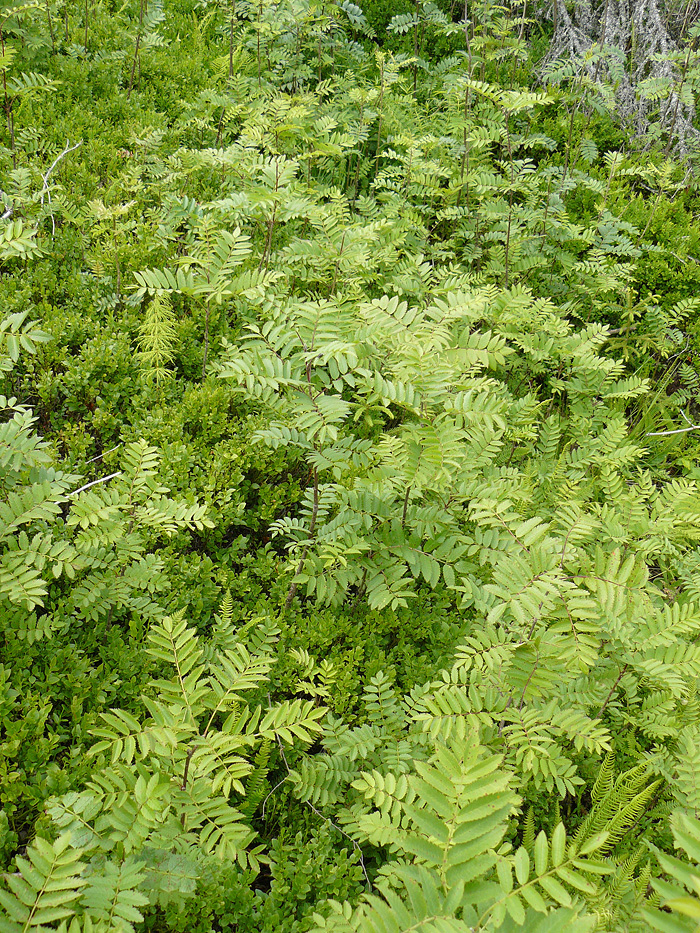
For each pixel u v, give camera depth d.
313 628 3.35
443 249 6.52
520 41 7.94
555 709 2.70
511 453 4.77
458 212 6.13
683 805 2.87
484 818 1.38
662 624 3.01
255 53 8.03
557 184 6.79
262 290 3.33
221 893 2.31
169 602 3.20
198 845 2.25
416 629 3.57
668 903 1.02
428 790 1.41
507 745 2.74
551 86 8.43
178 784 2.22
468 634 3.56
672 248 7.41
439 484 3.48
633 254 6.45
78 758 2.57
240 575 3.50
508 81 8.57
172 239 5.14
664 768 3.15
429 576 3.25
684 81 7.58
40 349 4.07
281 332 3.08
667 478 5.60
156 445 3.95
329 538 3.20
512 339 5.32
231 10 7.42
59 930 1.61
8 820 2.37
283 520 3.38
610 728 3.37
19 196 4.62
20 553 2.66
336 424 4.19
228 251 3.89
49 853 1.67
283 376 2.94
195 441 4.02
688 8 8.58
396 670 3.39
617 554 2.76
